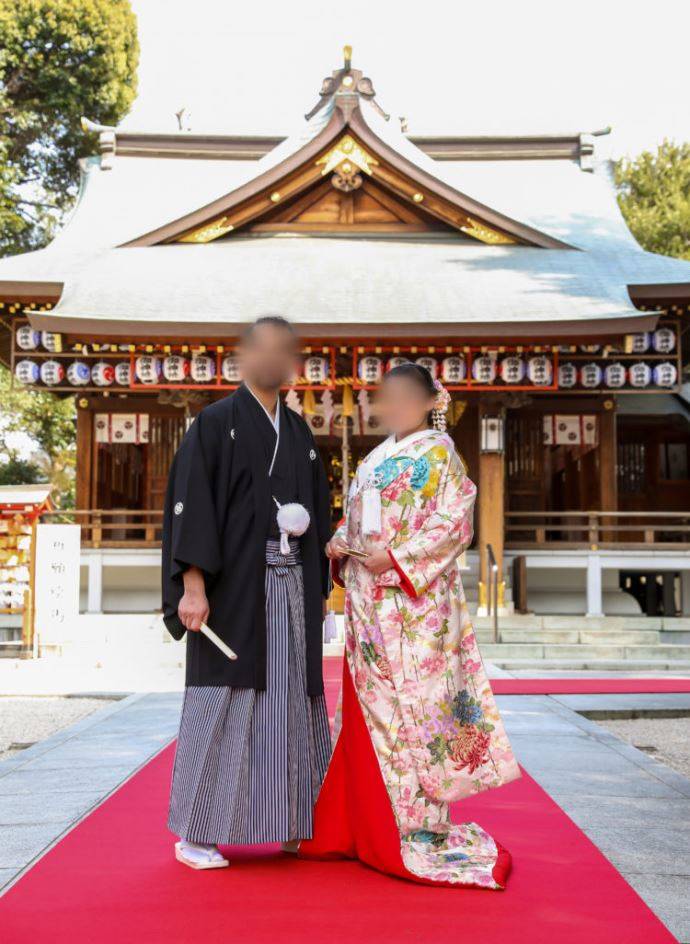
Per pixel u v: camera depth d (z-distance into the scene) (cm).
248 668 309
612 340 1455
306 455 338
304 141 1792
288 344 329
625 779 466
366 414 1716
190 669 318
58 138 2841
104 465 1872
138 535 1920
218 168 2430
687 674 1090
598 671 1138
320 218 1880
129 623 1389
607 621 1498
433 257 1781
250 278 1664
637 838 349
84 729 638
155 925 248
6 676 1071
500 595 1531
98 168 2394
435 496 326
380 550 323
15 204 2717
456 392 1636
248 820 303
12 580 1227
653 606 1964
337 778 320
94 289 1593
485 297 1575
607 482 1817
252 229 1883
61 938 238
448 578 325
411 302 1548
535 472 1850
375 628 316
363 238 1873
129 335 1441
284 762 307
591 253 1859
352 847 313
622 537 2064
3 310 1591
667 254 2864
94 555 1630
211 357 1516
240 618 312
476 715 321
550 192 2362
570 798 420
